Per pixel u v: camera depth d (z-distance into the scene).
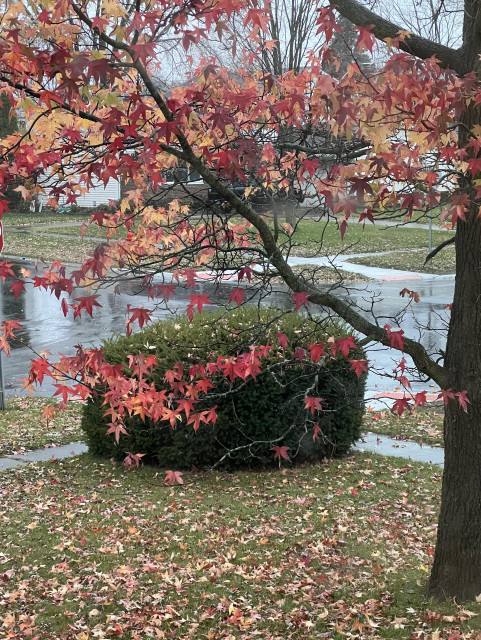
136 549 5.85
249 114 4.36
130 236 4.70
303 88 4.10
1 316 17.70
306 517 6.50
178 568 5.46
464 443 4.54
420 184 3.80
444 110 3.28
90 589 5.15
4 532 6.23
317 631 4.47
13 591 5.10
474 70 4.07
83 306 3.30
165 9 3.28
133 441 8.03
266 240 3.97
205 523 6.38
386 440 9.05
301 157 4.88
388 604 4.77
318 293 4.21
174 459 7.81
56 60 2.75
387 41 3.32
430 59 3.17
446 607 4.55
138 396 3.99
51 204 4.10
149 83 3.13
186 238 4.94
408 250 29.23
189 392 4.04
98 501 7.00
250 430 7.68
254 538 6.04
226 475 7.74
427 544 5.91
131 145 3.57
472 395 4.46
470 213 4.23
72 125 3.80
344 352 3.87
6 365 13.00
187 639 4.44
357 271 24.50
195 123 3.66
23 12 3.22
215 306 16.52
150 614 4.76
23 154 3.44
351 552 5.74
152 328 8.34
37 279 3.42
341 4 4.16
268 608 4.82
